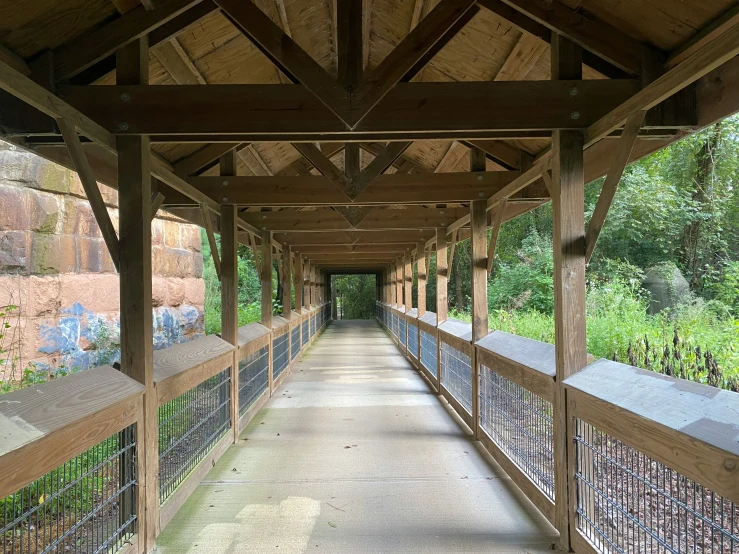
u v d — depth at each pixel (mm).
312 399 6066
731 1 2018
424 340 7684
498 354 3531
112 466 2252
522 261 16734
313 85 2377
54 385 1892
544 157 2953
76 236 5949
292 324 8602
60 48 2451
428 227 6453
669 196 13898
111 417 2074
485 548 2480
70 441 1759
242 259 20297
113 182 3668
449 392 5594
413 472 3543
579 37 2482
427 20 2385
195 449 3334
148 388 2459
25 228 5215
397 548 2490
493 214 5922
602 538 2172
